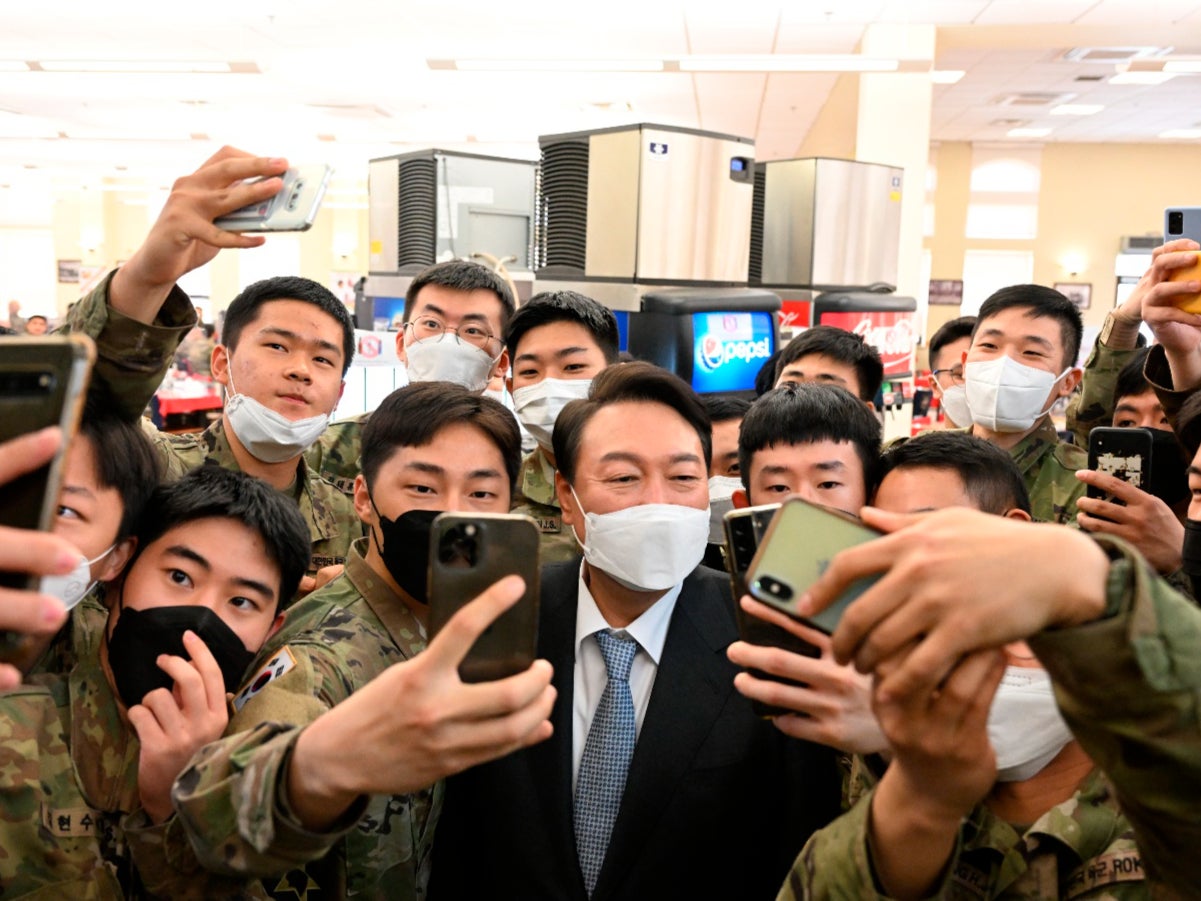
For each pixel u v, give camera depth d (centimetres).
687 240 324
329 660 122
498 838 124
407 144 1393
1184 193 1502
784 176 459
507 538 76
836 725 82
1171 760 59
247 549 119
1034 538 57
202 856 82
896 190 485
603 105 1118
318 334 211
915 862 72
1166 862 64
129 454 116
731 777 124
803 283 457
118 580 122
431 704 67
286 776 76
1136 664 57
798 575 68
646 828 121
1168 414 188
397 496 143
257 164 120
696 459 135
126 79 1006
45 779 108
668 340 305
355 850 119
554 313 234
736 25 786
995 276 1559
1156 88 1075
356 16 768
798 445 151
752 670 90
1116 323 229
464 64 894
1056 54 916
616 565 131
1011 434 248
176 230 121
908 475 133
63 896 106
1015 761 105
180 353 595
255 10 756
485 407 147
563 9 742
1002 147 1527
